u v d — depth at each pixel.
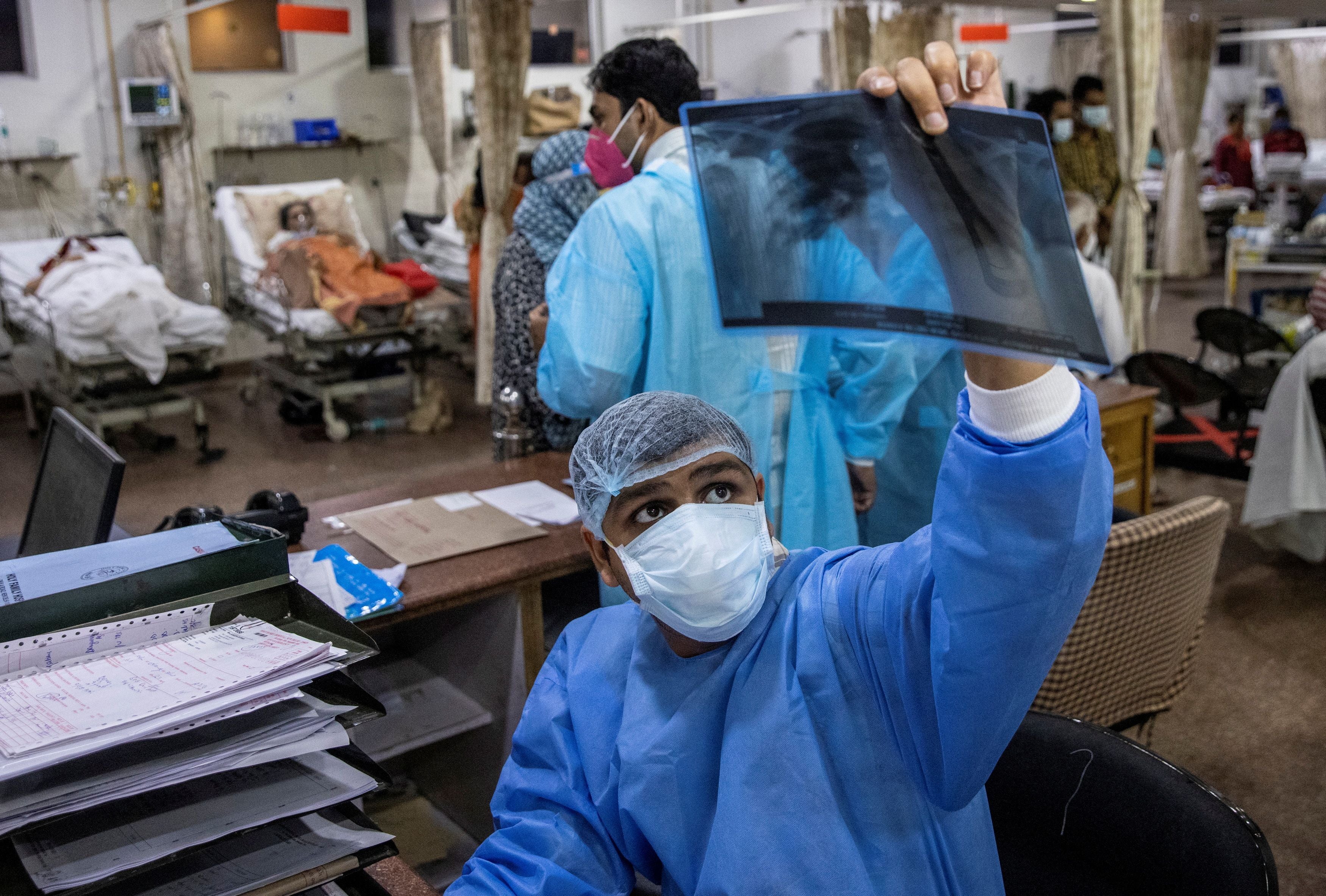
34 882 0.81
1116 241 5.64
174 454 5.79
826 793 1.01
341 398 6.72
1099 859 1.25
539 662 2.09
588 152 2.22
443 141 8.05
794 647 1.07
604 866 1.13
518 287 2.75
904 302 0.78
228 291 6.95
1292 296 5.84
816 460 2.12
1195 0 5.38
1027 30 9.28
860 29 7.91
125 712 0.83
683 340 1.98
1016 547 0.79
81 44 6.86
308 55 7.70
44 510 1.64
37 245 6.41
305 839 0.95
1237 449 4.93
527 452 2.81
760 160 0.84
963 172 0.82
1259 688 3.14
